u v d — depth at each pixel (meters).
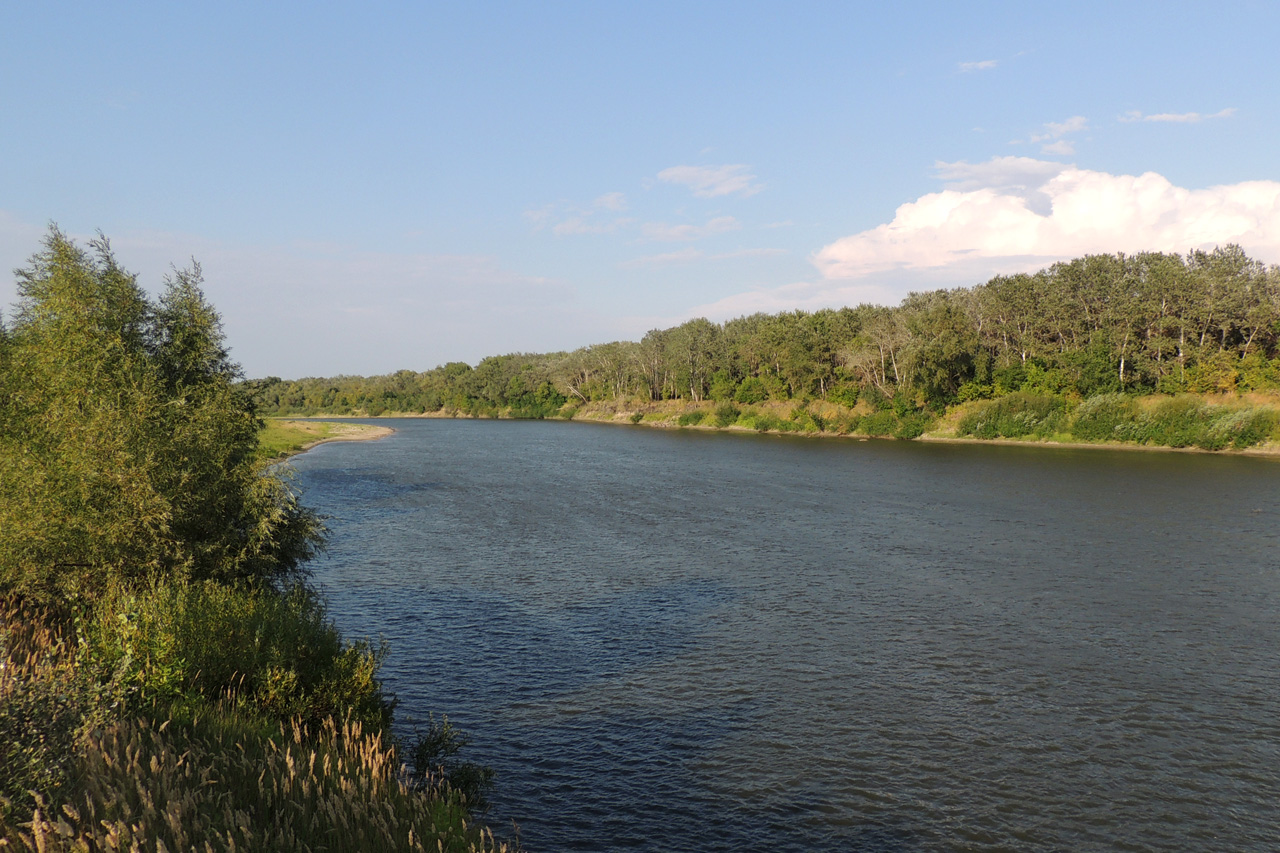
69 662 14.62
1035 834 16.41
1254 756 19.66
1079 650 26.78
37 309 25.66
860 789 18.05
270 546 26.78
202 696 15.71
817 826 16.59
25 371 25.80
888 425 123.94
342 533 47.03
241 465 26.48
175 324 28.66
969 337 122.81
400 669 24.89
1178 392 106.94
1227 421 92.06
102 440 22.44
